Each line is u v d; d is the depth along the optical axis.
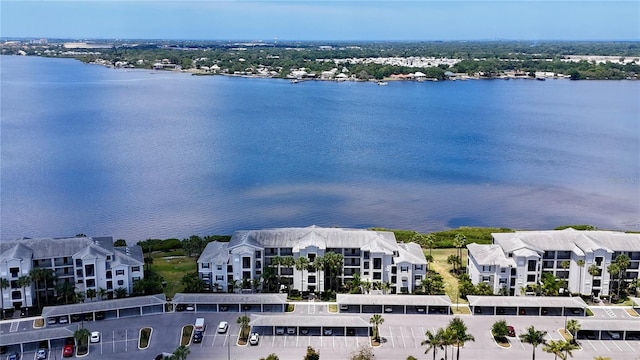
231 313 145.12
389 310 146.88
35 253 148.75
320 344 131.12
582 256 157.38
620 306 152.62
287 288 160.00
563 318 144.62
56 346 127.88
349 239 163.38
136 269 155.62
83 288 151.12
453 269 178.00
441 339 119.69
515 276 157.25
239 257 156.25
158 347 128.12
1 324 137.62
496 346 131.00
